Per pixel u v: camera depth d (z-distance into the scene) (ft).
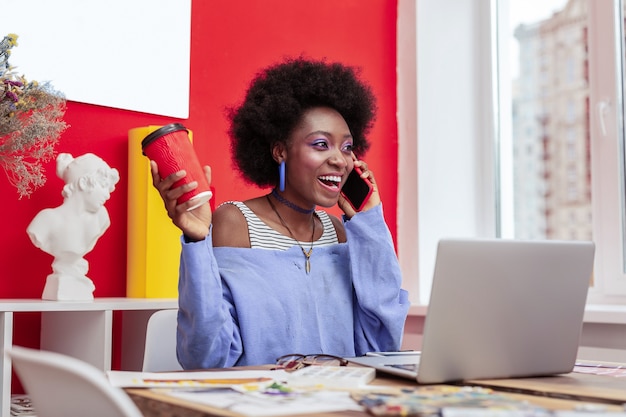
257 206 5.48
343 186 5.63
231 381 3.38
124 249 7.56
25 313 7.06
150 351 4.91
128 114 7.69
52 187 7.15
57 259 6.64
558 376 3.93
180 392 3.06
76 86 7.27
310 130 5.32
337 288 5.35
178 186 4.15
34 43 7.02
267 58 8.89
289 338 5.07
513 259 3.63
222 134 8.42
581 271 3.90
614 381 3.72
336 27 9.55
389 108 10.01
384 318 5.26
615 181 9.16
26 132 6.06
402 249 9.89
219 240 5.23
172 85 7.96
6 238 6.91
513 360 3.72
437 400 2.86
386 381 3.55
